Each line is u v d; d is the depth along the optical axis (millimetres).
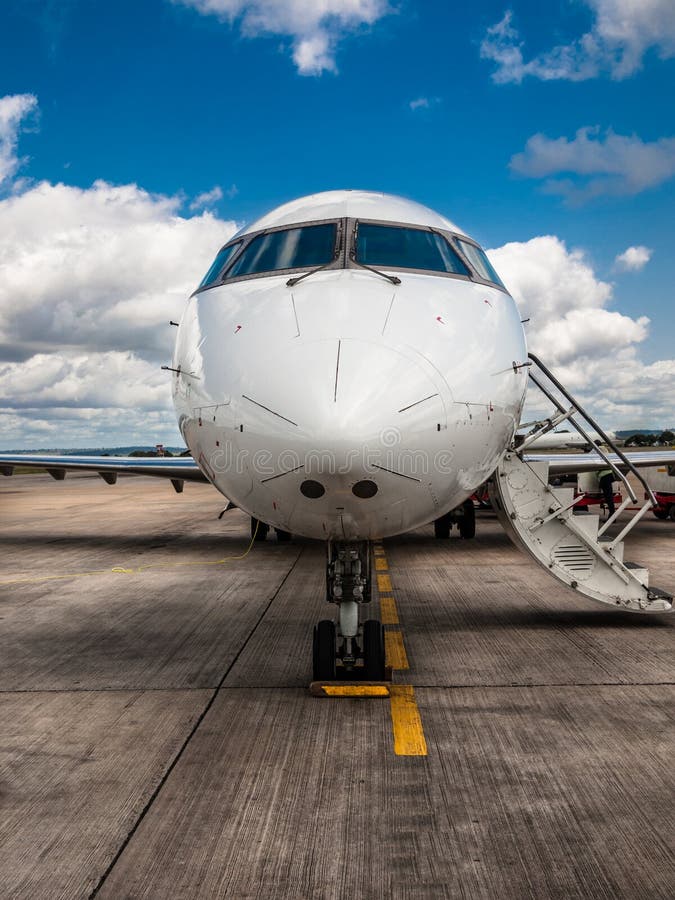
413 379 4719
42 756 4523
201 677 6102
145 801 3916
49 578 11172
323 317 5027
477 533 16266
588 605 8773
